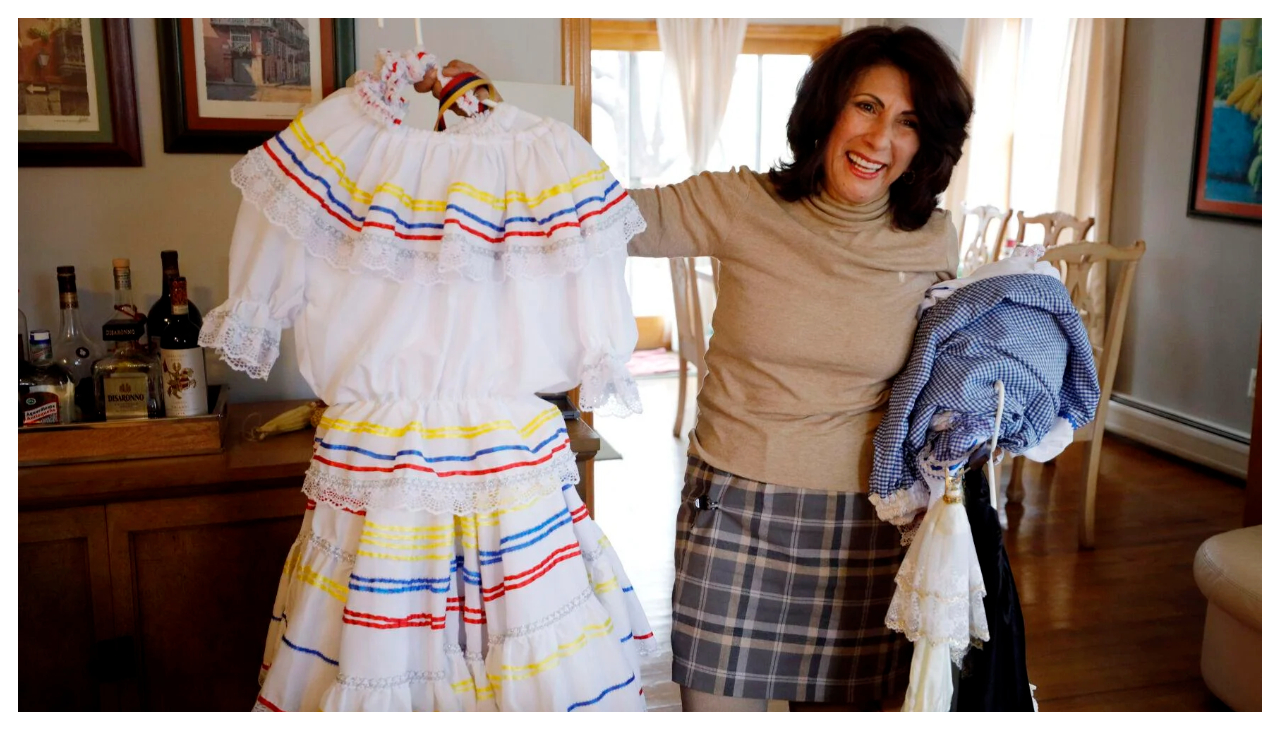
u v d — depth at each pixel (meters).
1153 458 4.36
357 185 1.26
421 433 1.31
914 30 1.61
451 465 1.31
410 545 1.30
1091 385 1.74
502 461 1.31
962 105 1.61
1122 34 4.54
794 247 1.67
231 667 1.98
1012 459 3.79
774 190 1.71
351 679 1.28
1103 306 4.67
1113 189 4.71
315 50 2.22
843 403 1.69
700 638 1.76
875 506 1.69
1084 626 2.83
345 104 1.28
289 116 2.23
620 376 1.31
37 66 2.08
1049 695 2.47
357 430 1.32
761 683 1.77
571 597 1.36
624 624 1.46
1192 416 4.34
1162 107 4.41
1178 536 3.48
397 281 1.26
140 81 2.16
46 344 1.89
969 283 1.68
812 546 1.73
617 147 6.07
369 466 1.29
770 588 1.75
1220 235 4.14
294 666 1.33
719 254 1.73
